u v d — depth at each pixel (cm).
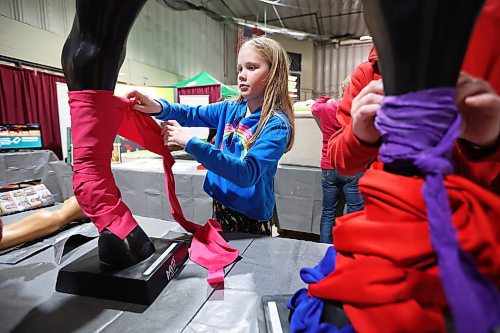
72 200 78
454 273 21
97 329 40
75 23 44
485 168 29
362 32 523
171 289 49
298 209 173
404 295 26
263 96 76
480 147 27
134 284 45
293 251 64
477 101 24
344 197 158
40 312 44
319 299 33
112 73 47
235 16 461
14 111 239
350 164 44
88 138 47
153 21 373
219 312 43
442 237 23
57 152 274
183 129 63
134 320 42
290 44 564
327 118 142
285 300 41
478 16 23
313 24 489
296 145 176
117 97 50
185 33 430
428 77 25
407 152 26
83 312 43
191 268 56
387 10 25
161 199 165
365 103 31
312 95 595
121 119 52
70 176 186
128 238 50
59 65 276
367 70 48
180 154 263
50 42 267
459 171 30
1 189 104
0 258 61
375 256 28
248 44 74
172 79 410
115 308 44
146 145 63
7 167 170
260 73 72
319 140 170
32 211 92
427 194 24
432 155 25
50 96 267
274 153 68
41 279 53
